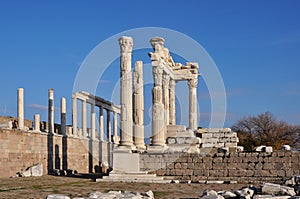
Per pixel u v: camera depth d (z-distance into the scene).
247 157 34.22
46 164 48.75
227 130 45.25
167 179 34.62
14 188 28.19
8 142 40.91
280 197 18.16
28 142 44.78
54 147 51.06
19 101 44.94
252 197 19.08
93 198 18.39
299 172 32.88
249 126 85.94
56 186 29.92
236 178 33.84
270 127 84.94
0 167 39.44
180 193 24.48
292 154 33.28
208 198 17.86
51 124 51.38
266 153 33.88
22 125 44.84
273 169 33.53
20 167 43.03
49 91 51.78
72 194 23.66
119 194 19.64
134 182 33.56
